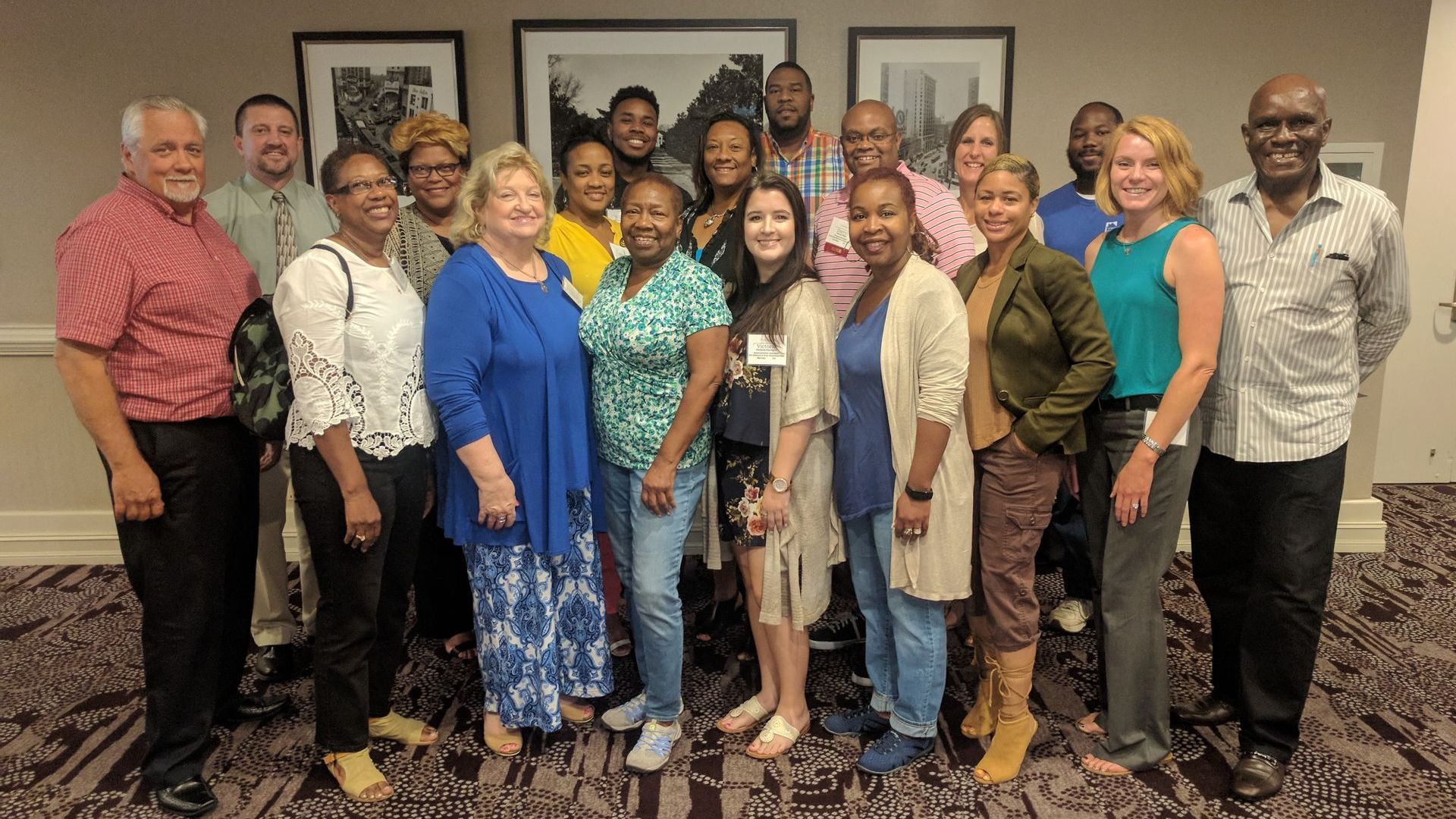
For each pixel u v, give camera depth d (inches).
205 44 138.3
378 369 83.5
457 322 83.7
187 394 83.2
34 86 138.5
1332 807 84.6
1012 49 139.1
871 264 84.4
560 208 142.8
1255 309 85.2
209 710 89.0
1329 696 105.3
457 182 105.7
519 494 88.4
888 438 85.5
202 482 84.6
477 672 114.7
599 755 95.5
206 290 84.4
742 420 86.6
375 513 83.3
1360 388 149.8
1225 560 94.5
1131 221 84.5
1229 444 88.1
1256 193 85.8
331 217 122.1
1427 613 128.2
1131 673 87.7
